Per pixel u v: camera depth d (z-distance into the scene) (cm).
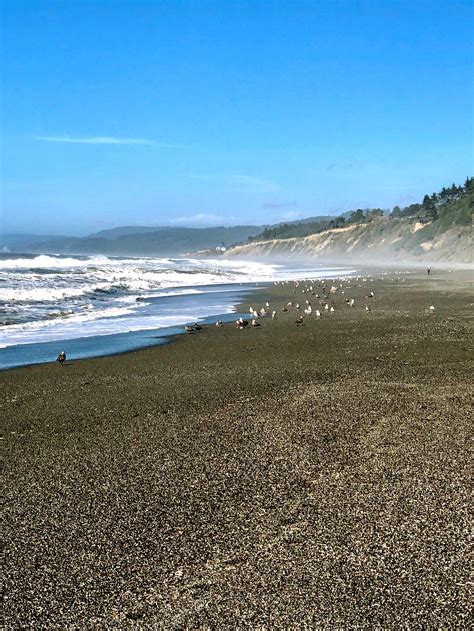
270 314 3403
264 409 1315
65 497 873
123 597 630
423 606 595
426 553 686
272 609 600
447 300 3997
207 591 635
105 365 1911
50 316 3203
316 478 915
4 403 1434
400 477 905
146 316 3322
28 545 738
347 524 762
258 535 746
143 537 752
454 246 13775
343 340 2341
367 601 606
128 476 948
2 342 2397
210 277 7319
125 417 1290
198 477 935
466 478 893
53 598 632
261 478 923
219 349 2198
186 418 1266
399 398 1370
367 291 4944
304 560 684
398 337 2370
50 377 1733
